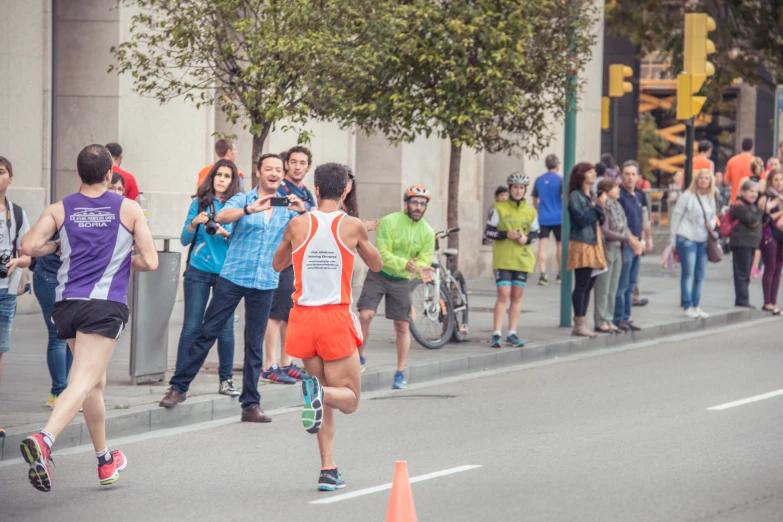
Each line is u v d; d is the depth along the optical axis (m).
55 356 22.91
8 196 37.59
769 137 116.56
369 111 33.00
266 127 29.33
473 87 34.09
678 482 18.30
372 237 52.94
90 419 18.45
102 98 40.34
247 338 24.22
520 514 16.47
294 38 27.95
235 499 17.73
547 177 52.84
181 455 20.95
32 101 38.50
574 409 25.31
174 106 42.47
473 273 57.03
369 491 18.16
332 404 18.05
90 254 18.03
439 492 17.83
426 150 54.38
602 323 37.19
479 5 33.59
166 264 26.11
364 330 28.33
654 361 33.19
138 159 41.12
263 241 23.86
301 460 20.55
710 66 47.50
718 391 27.52
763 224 45.34
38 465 16.66
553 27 35.91
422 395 27.47
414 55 33.47
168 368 28.20
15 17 37.81
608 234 36.47
